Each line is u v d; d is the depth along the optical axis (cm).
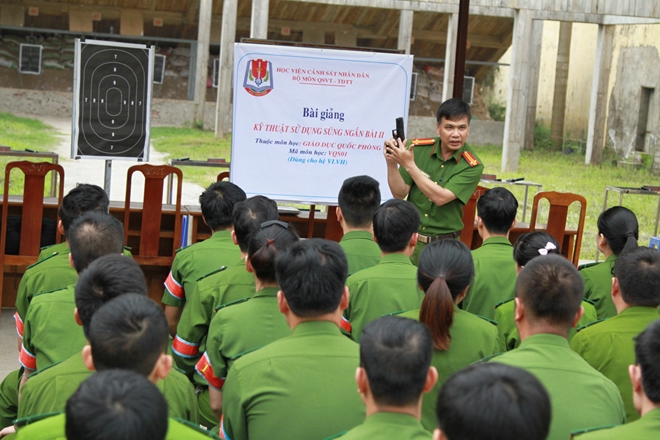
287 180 503
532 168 1691
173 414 214
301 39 2195
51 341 263
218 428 269
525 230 605
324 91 498
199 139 1733
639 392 180
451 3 1241
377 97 504
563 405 200
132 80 575
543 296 212
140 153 584
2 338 489
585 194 1389
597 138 1873
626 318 257
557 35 2300
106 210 361
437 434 132
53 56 2214
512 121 1532
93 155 574
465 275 248
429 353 164
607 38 1820
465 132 424
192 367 313
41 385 208
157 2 2064
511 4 1213
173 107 2084
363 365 165
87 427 121
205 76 1939
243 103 493
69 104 2109
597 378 207
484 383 127
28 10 2098
